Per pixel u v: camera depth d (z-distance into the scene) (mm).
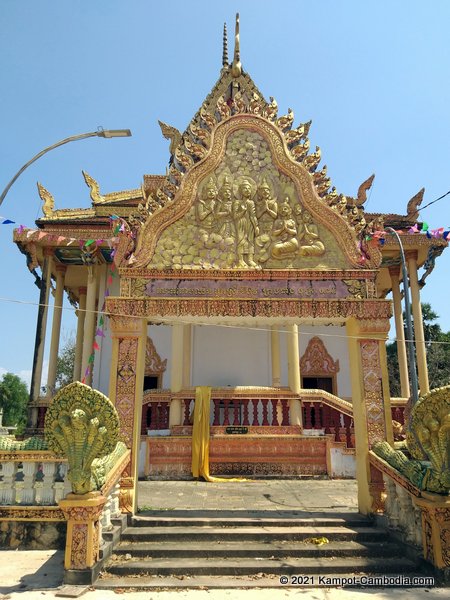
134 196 21266
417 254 19719
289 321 10219
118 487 8883
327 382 21266
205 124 11586
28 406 18062
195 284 10094
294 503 10680
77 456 6781
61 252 20406
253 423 15820
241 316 9859
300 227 10602
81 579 6469
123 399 9492
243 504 10500
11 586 6426
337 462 14773
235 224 10594
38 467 8617
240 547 7691
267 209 10625
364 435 9539
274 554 7566
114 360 9688
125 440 9281
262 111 11297
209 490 12461
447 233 10820
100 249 19734
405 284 11242
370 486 9203
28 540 8141
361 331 9961
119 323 9789
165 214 10516
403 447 9531
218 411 16156
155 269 10109
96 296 20938
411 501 7738
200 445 14703
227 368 19625
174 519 8719
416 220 19219
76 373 23031
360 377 9797
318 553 7613
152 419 15789
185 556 7516
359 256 10352
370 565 7188
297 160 11070
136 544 7863
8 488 8344
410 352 10961
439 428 6961
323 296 10117
